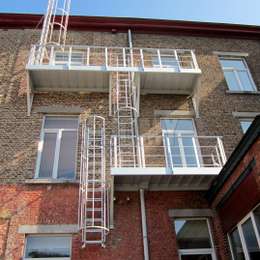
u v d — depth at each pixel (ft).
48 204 28.07
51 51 35.99
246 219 23.93
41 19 42.98
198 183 29.89
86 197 27.40
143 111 35.73
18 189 28.73
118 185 29.37
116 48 38.24
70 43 42.09
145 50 39.78
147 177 28.40
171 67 35.60
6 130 32.42
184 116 36.11
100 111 35.14
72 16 43.42
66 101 35.55
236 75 42.86
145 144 33.12
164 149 31.04
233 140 34.58
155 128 34.55
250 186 23.00
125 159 31.63
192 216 28.81
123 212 28.30
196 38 45.62
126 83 37.29
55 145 32.91
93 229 26.84
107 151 32.01
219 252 27.07
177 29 45.62
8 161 30.40
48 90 36.01
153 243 27.04
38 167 31.07
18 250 25.62
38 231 26.53
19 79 36.86
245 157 23.34
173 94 37.52
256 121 21.01
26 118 33.63
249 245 23.77
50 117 34.78
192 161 32.73
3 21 42.55
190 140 34.53
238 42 46.37
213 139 34.47
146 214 28.45
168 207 29.09
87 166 29.30
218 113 36.70
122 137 29.91
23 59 38.99
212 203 29.09
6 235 26.23
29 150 31.42
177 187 30.04
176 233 28.37
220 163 30.45
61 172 31.12
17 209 27.58
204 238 28.43
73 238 26.53
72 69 34.17
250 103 38.27
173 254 26.68
